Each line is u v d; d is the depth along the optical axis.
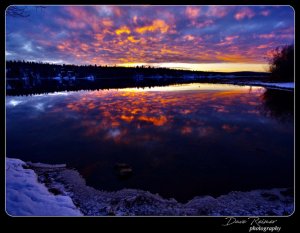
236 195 6.08
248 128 13.16
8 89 50.66
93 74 161.88
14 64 109.62
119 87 53.44
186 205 5.59
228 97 28.20
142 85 61.16
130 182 6.88
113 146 10.46
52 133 13.14
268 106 20.91
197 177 7.22
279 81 46.50
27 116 18.70
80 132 13.21
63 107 23.20
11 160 7.55
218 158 8.76
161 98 28.83
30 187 5.51
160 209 5.34
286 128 13.05
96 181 6.93
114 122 15.59
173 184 6.76
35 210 4.40
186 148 9.93
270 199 5.83
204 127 13.55
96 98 30.61
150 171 7.68
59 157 9.14
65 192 6.02
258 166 8.02
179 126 13.90
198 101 25.17
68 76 147.38
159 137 11.67
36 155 9.45
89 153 9.58
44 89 49.84
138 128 13.69
